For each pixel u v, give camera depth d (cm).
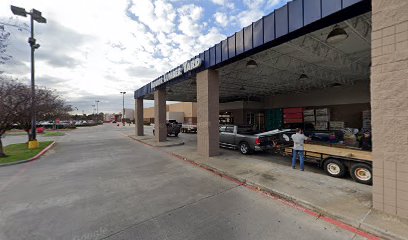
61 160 1077
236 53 812
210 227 396
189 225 405
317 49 856
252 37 743
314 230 382
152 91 1748
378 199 421
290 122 2180
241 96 2345
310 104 2011
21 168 905
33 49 1382
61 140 2080
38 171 847
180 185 647
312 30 606
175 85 1642
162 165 924
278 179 654
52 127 4534
